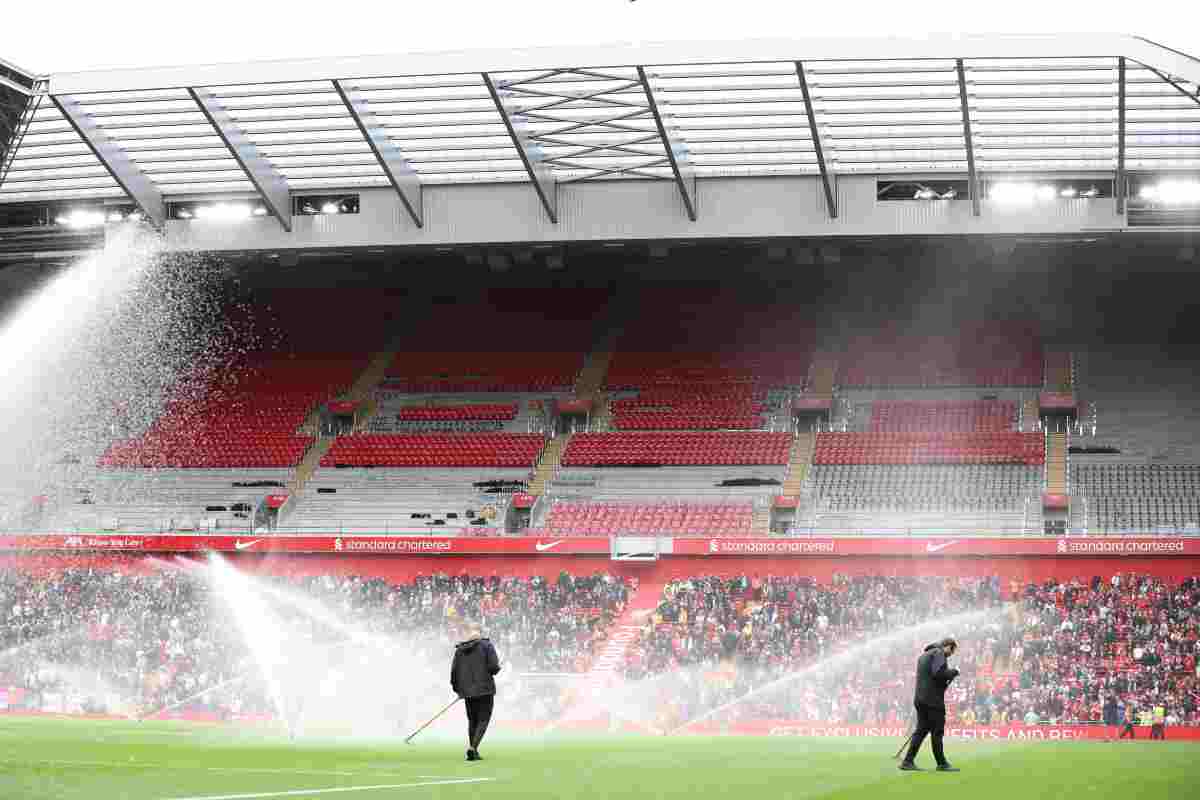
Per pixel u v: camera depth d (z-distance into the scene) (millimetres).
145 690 44406
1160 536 47094
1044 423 57719
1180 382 59125
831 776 16281
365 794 12984
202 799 12297
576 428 62156
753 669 43344
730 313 68812
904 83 43625
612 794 13570
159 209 52812
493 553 52562
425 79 44781
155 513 57750
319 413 63938
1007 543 48312
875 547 49406
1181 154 45906
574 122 46219
